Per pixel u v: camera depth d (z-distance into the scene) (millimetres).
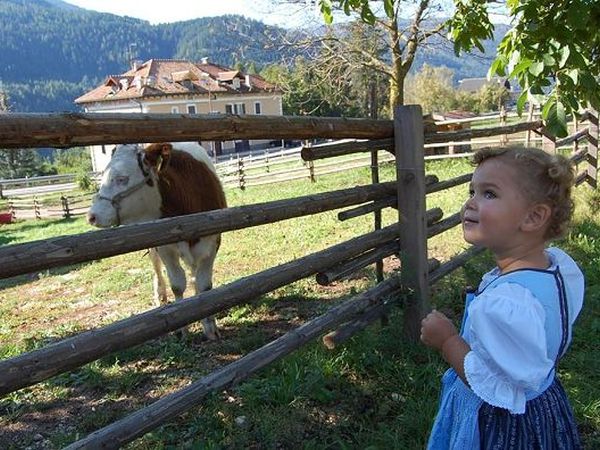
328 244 8039
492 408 1622
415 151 3795
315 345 3867
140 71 55500
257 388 3416
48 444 3287
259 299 5461
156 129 2406
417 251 3889
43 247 2010
